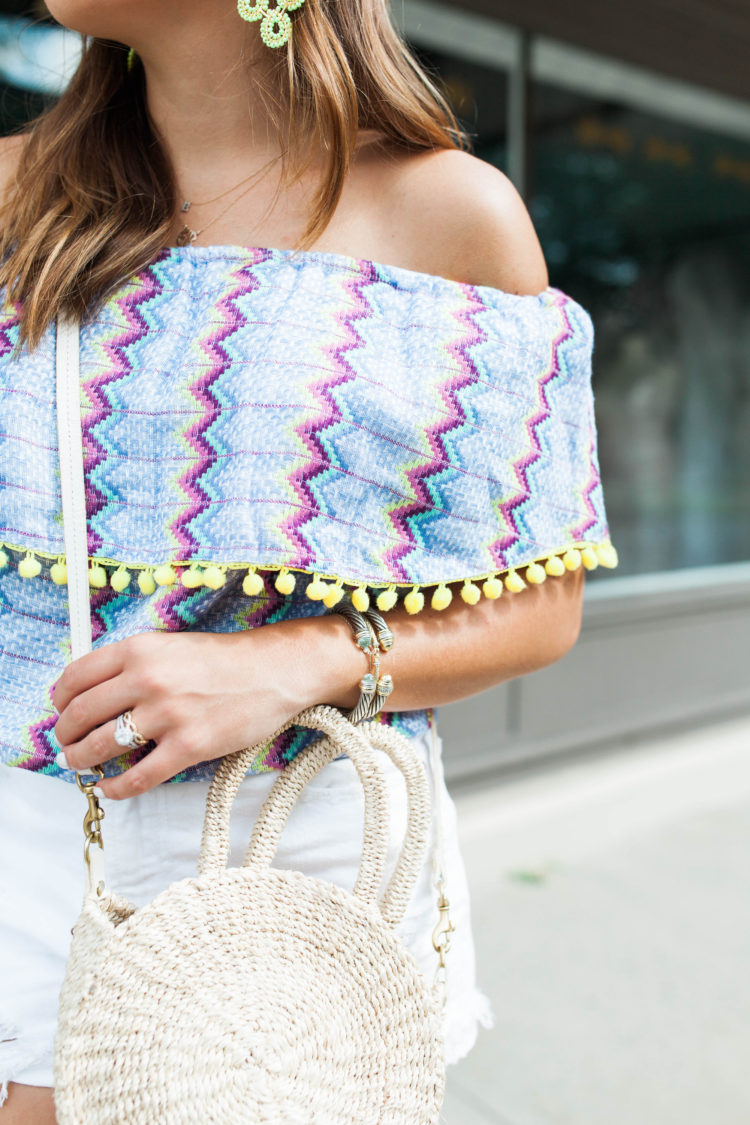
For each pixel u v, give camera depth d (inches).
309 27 31.7
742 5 139.0
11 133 42.6
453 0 116.5
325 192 32.0
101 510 29.9
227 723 27.8
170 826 30.9
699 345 164.6
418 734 35.3
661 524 161.6
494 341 32.7
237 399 29.4
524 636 35.3
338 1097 26.2
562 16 125.6
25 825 31.4
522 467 33.3
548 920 98.7
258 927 26.9
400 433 30.6
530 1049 79.0
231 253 31.8
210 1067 25.1
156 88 34.2
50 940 31.0
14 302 31.8
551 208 140.4
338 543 30.0
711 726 159.6
